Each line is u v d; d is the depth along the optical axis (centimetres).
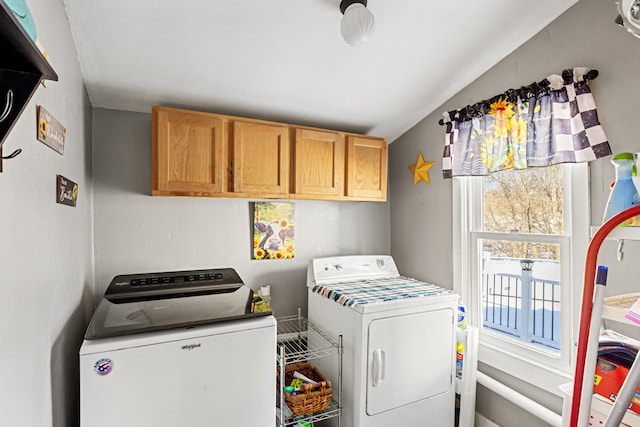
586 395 92
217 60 169
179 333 127
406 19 154
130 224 199
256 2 138
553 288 170
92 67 162
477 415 203
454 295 195
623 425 108
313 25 152
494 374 193
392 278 242
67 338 123
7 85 58
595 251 92
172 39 153
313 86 198
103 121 195
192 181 183
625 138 136
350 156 229
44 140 94
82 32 140
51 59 106
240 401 136
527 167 169
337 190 225
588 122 146
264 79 188
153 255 204
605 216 103
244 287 190
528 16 160
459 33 165
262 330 141
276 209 236
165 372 124
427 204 239
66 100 125
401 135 265
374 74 191
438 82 203
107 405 115
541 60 168
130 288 177
